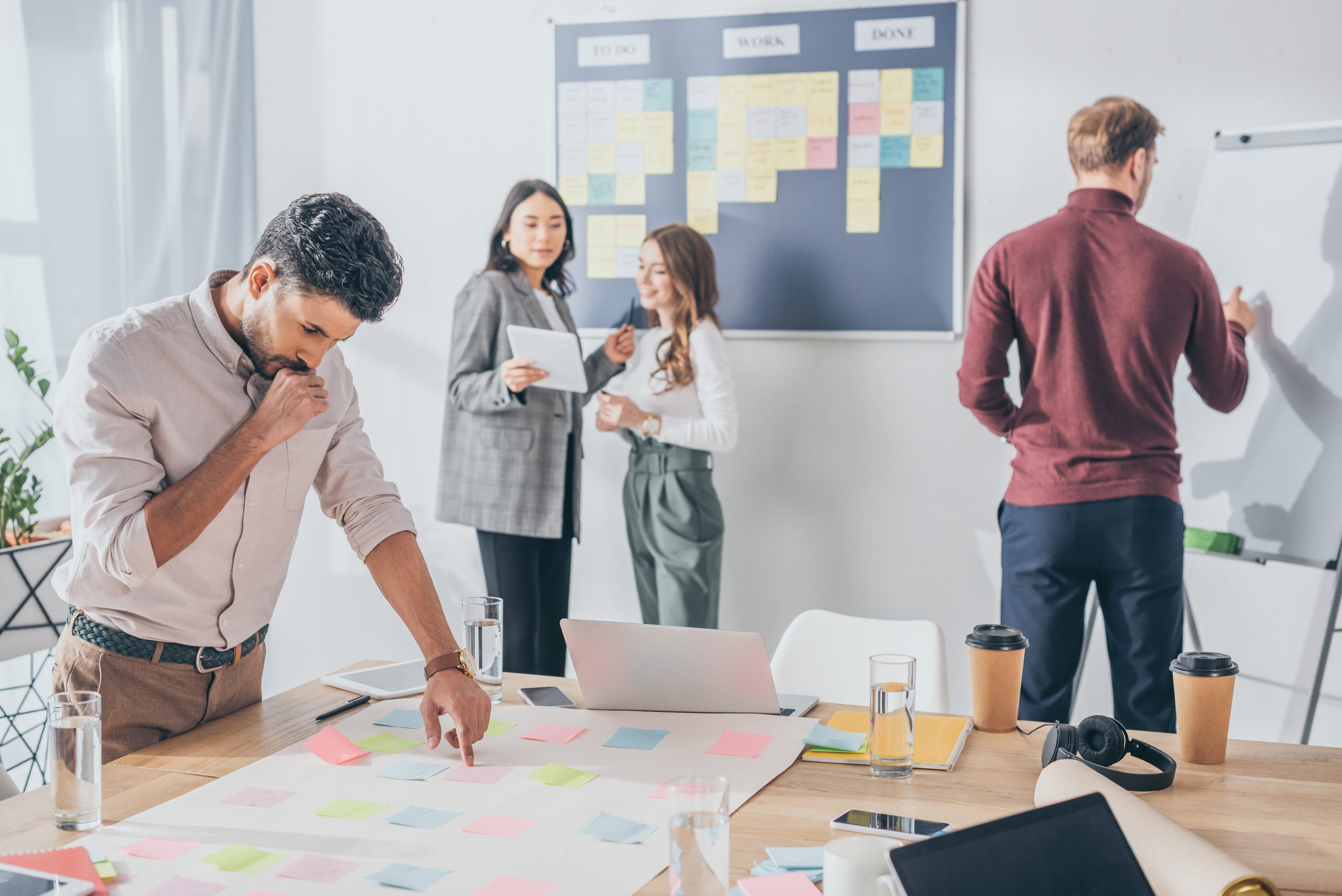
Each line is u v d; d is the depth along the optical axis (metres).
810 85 3.04
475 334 2.91
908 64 2.97
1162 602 2.46
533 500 2.89
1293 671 2.85
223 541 1.56
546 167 3.25
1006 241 2.53
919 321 3.02
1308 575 2.82
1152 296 2.40
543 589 3.05
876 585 3.12
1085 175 2.53
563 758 1.38
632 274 3.19
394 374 3.40
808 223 3.07
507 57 3.25
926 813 1.20
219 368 1.54
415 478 3.41
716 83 3.10
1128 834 1.03
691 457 2.94
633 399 3.04
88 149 2.99
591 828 1.15
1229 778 1.31
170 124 3.20
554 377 2.71
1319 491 2.54
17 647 2.48
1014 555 2.56
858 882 0.93
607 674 1.58
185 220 3.26
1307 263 2.58
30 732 2.92
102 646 1.52
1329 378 2.54
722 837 0.93
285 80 3.41
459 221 3.33
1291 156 2.62
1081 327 2.45
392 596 1.66
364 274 1.40
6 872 1.03
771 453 3.16
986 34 2.94
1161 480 2.45
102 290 3.03
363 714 1.57
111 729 1.51
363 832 1.15
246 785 1.29
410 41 3.32
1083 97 2.90
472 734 1.38
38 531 2.81
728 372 2.93
